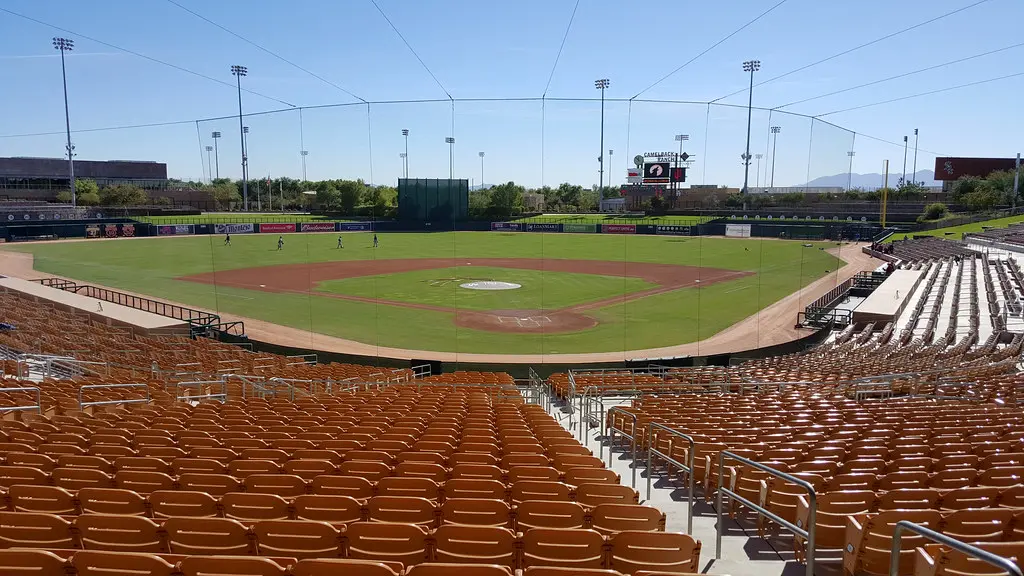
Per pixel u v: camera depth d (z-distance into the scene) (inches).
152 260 2020.2
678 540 203.8
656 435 409.4
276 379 645.3
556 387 714.8
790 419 441.7
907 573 212.5
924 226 2898.6
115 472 305.7
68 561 174.4
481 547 206.7
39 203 3570.4
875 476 281.4
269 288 1552.7
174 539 213.0
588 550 204.7
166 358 779.4
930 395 561.9
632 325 1168.8
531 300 1416.1
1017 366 747.4
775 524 282.4
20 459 307.0
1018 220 3117.6
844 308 1300.4
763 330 1124.5
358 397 571.2
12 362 642.2
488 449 358.6
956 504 256.2
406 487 273.1
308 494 256.1
